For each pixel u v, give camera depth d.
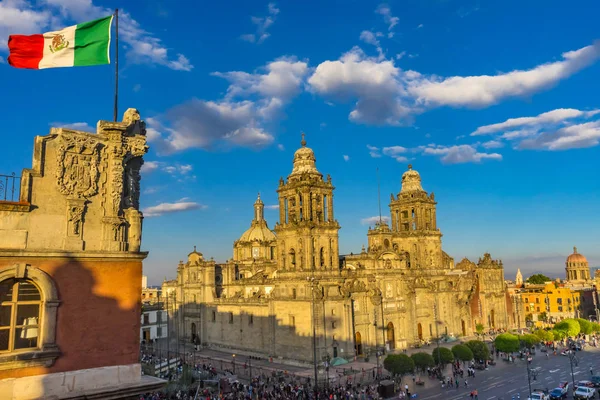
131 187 31.22
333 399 77.44
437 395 84.56
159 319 156.62
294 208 120.31
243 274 156.25
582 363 115.56
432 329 146.38
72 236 27.94
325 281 113.31
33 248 26.59
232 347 132.88
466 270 177.75
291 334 113.38
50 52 30.64
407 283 139.12
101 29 31.98
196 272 150.38
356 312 121.19
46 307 26.28
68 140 28.44
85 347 27.34
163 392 76.12
